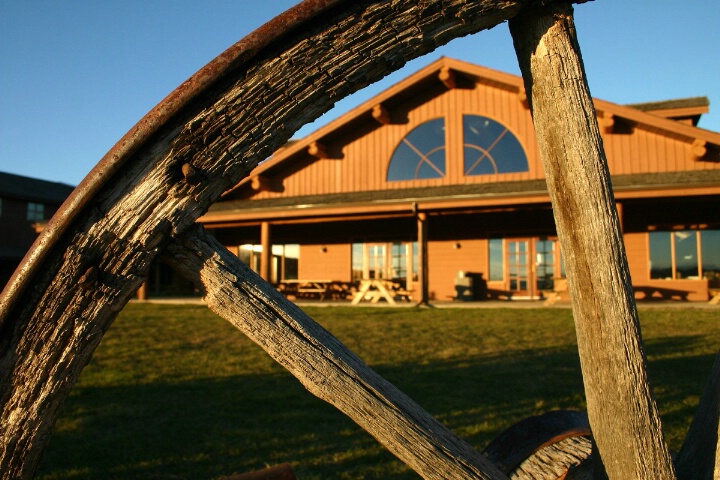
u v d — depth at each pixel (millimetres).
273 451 3656
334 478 3197
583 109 1223
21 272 1030
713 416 1219
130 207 1083
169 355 7355
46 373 1056
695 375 5496
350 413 1157
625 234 15914
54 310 1058
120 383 5723
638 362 1175
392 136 17344
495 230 17484
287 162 18203
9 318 1053
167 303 15984
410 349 7578
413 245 18359
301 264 19641
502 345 7770
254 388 5453
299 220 16547
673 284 15391
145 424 4281
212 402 4922
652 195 12914
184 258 1141
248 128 1108
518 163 16031
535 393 4988
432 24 1146
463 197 14008
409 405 1192
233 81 1103
